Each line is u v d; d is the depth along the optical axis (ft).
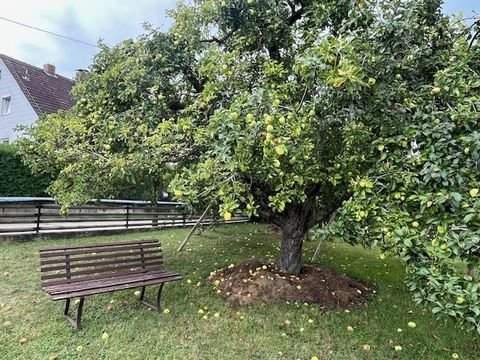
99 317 11.40
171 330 10.73
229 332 10.77
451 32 11.22
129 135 13.47
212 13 14.52
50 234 22.91
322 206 14.46
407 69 10.05
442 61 10.25
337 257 21.58
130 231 28.02
